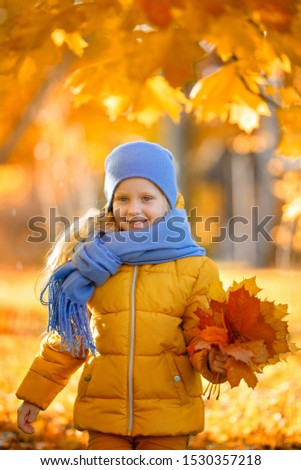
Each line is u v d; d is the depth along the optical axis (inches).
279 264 829.2
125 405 191.9
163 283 196.7
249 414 311.9
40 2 292.0
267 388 367.6
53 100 589.9
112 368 193.5
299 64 278.4
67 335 199.3
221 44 281.4
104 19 288.5
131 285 197.2
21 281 931.3
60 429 289.9
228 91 317.4
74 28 287.6
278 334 181.2
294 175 456.1
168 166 207.9
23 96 355.3
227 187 1316.4
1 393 338.3
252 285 185.8
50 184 875.4
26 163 786.2
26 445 272.1
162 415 190.7
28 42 288.5
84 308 199.6
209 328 181.8
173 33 290.0
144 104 334.0
